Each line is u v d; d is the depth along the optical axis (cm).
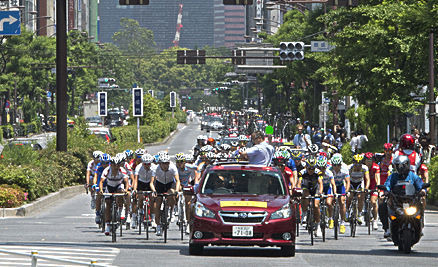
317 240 4491
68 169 8862
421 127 11631
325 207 4456
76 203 7500
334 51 9650
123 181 4609
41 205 6969
